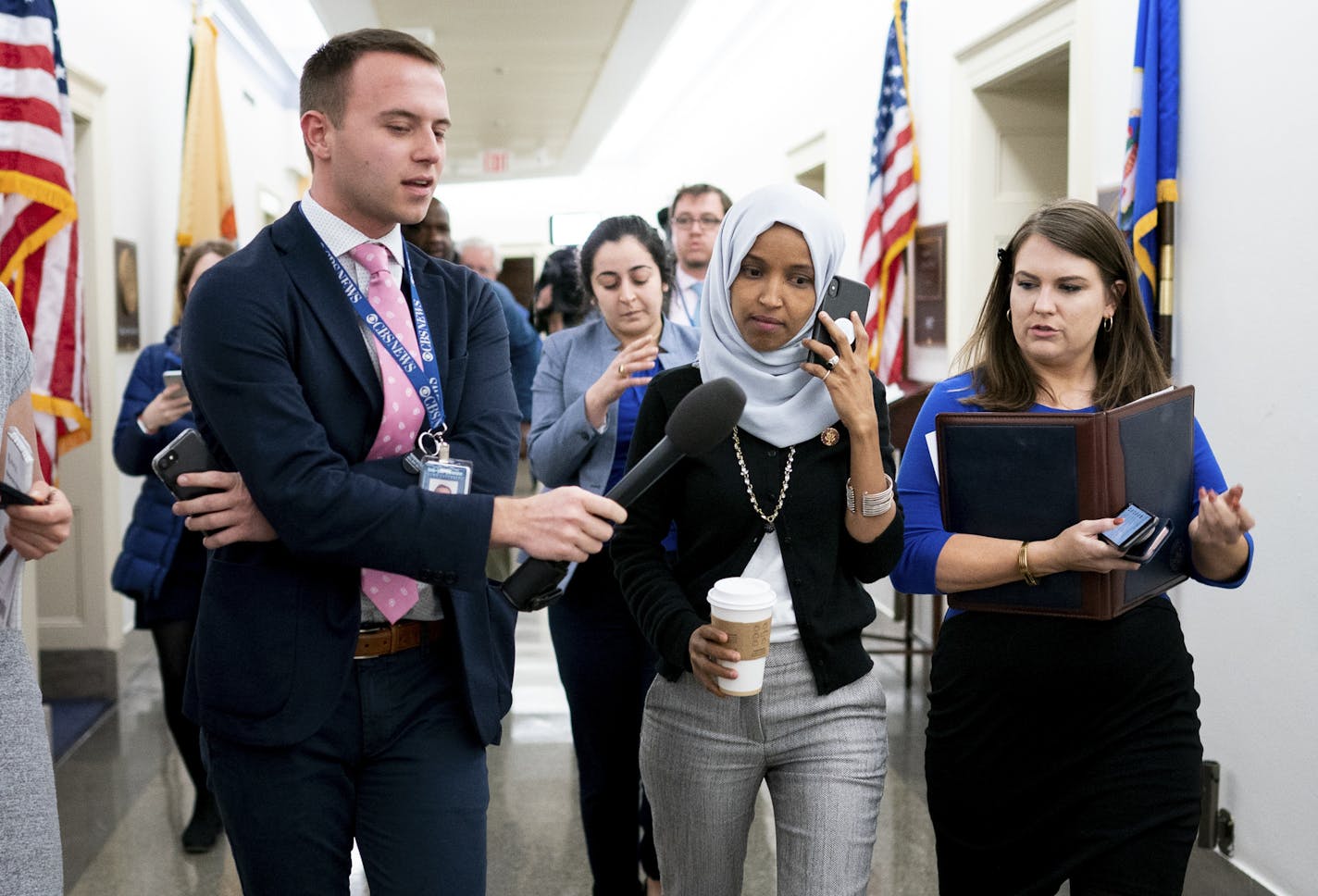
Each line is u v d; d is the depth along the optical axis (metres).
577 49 10.17
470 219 20.17
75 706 5.21
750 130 10.45
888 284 5.94
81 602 5.39
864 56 6.94
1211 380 3.24
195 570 3.56
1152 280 3.38
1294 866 2.95
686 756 2.03
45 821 1.58
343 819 1.83
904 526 2.15
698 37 10.85
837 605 2.03
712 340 2.06
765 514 2.00
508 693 1.96
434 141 1.77
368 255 1.81
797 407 2.01
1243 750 3.15
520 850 3.68
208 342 1.68
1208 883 3.21
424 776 1.84
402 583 1.82
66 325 3.99
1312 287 2.81
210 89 6.75
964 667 2.16
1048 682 2.08
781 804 2.03
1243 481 3.11
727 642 1.82
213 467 1.76
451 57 10.49
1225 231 3.16
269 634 1.74
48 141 3.91
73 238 4.03
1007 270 2.28
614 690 2.94
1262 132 2.99
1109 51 3.91
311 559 1.68
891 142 5.90
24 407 1.72
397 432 1.81
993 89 5.14
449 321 1.94
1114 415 1.99
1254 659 3.09
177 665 3.57
